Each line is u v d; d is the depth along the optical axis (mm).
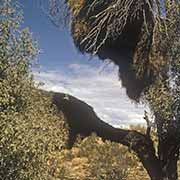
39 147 8852
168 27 13266
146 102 13695
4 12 9289
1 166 8641
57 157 9781
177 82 12641
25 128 8711
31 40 9500
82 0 14250
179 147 14750
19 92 9289
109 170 21141
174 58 12938
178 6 12938
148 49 14258
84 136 15781
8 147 8445
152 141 15766
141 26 14344
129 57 14648
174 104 12562
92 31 14148
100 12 13945
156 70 13844
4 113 8734
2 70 9172
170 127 13148
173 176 15148
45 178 9141
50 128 9461
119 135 16000
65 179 14562
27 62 9438
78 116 15359
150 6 13469
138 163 24016
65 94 15344
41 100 9805
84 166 23109
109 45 14617
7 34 9281
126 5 13633
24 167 8797
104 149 23891
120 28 13984
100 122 15930
